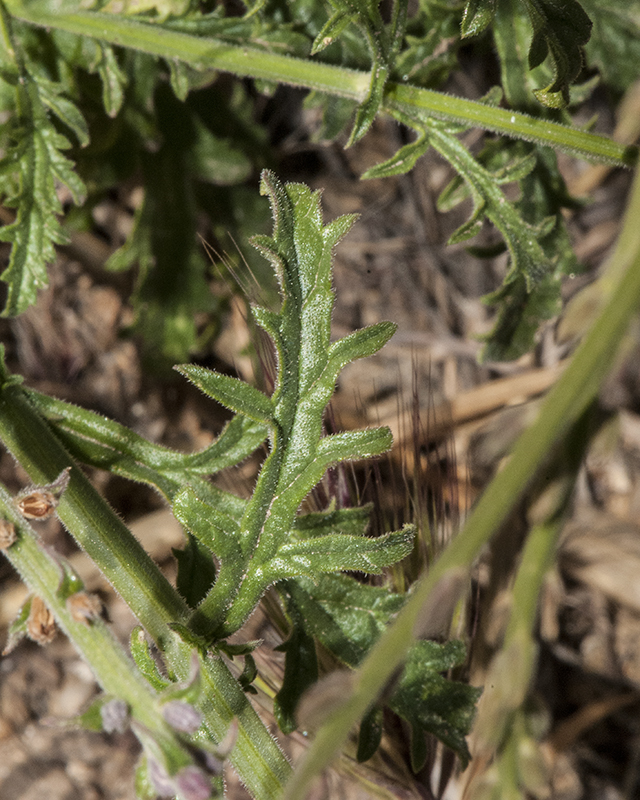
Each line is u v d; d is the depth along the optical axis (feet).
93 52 0.72
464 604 0.64
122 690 0.53
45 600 0.54
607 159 0.64
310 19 0.69
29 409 0.60
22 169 0.66
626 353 0.50
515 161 0.68
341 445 0.58
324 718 0.47
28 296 0.66
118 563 0.59
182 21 0.67
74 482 0.59
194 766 0.52
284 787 0.58
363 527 0.60
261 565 0.58
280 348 0.57
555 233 0.69
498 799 0.53
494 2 0.60
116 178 0.77
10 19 0.66
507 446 0.67
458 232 0.65
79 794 0.84
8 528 0.54
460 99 0.64
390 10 0.77
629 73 0.72
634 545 0.86
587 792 0.84
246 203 0.80
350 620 0.60
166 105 0.77
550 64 0.67
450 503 0.66
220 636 0.58
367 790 0.64
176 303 0.80
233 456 0.61
